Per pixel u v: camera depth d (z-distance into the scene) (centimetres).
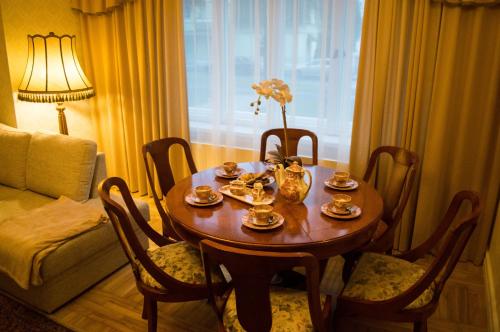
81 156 285
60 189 289
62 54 324
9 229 236
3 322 221
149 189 396
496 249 249
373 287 177
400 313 170
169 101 355
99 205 283
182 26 334
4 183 318
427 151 273
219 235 167
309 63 303
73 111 392
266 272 125
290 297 166
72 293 239
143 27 348
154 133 370
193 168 285
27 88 319
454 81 259
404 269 188
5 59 333
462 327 221
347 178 226
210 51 340
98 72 388
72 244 232
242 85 335
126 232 164
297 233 169
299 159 224
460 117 263
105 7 357
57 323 221
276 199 207
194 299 187
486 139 258
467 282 262
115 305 237
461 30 250
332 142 308
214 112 345
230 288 177
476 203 168
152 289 186
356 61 286
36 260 215
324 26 286
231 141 346
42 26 351
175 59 348
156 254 202
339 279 261
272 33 303
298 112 318
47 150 297
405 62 270
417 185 285
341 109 297
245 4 313
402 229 293
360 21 278
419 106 267
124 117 385
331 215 185
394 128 279
